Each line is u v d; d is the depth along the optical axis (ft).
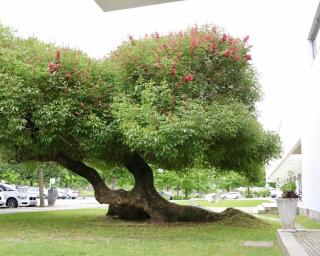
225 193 216.13
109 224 48.52
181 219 51.62
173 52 46.83
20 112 43.73
